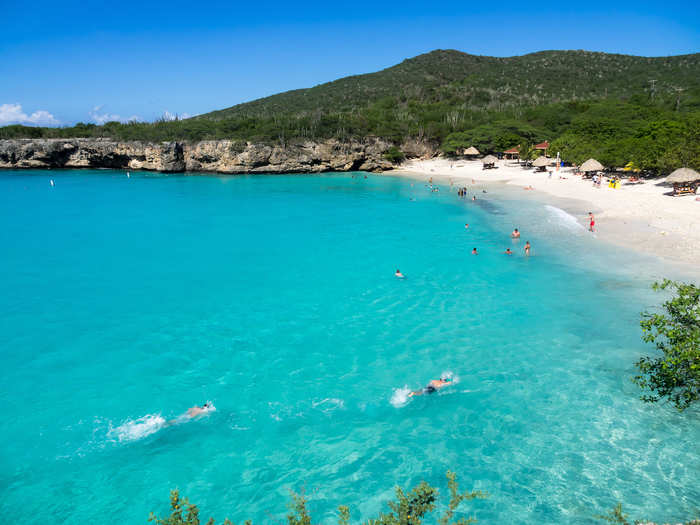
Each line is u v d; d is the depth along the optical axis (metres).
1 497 12.58
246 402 17.12
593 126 96.88
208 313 25.81
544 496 12.11
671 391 11.87
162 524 8.55
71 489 12.91
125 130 134.38
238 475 13.38
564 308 24.56
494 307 25.30
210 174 112.12
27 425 15.86
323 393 17.58
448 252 37.12
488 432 14.93
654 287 12.52
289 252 38.81
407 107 169.25
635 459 13.33
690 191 52.50
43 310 26.53
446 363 19.50
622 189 61.12
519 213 52.44
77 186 89.38
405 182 92.25
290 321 24.45
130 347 21.75
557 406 16.09
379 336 22.33
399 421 15.72
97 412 16.64
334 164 114.06
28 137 132.50
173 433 15.37
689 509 11.40
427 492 8.91
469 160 120.75
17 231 48.69
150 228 49.97
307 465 13.73
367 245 40.53
